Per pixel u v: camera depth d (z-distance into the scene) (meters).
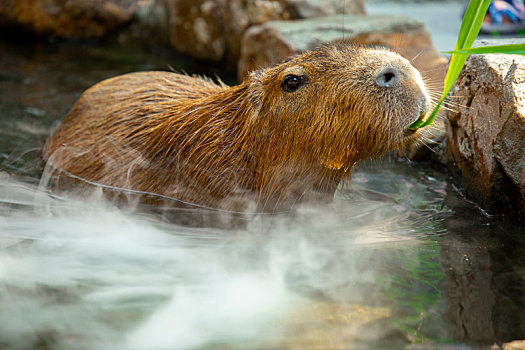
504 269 3.07
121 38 9.24
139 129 4.22
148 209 4.04
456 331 2.50
